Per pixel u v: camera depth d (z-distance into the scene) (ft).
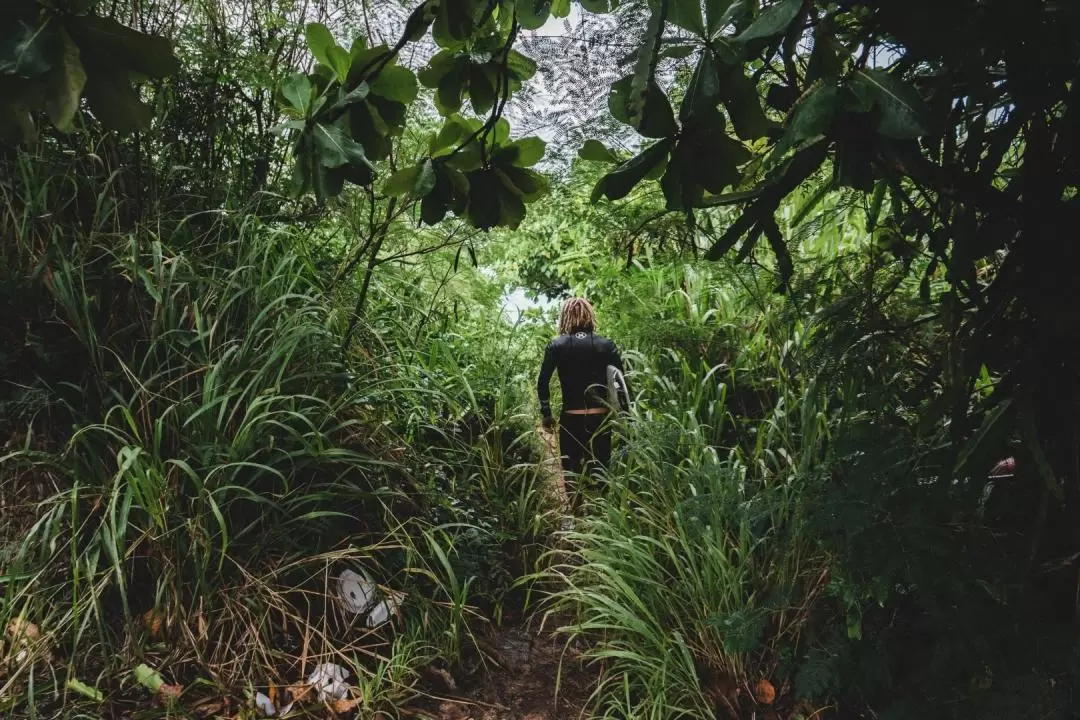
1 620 7.73
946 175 5.11
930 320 8.45
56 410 9.30
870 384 8.96
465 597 10.00
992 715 7.04
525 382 16.52
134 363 9.55
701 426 13.16
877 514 7.51
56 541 8.58
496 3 5.40
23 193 10.19
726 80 4.20
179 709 7.65
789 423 12.41
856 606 8.58
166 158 11.42
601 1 5.61
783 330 13.47
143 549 8.82
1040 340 6.28
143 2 10.69
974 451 6.79
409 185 5.80
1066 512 7.15
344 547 10.19
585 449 15.33
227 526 9.25
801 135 4.22
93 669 7.94
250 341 9.86
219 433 9.15
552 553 12.50
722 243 5.25
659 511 11.96
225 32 11.84
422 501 11.44
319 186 5.35
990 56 4.70
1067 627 7.20
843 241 13.44
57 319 9.37
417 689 9.24
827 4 4.78
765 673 9.59
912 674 8.32
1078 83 5.09
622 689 9.89
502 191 6.13
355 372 11.81
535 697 9.86
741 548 10.08
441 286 14.49
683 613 10.34
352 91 5.50
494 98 5.90
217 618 8.66
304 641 8.87
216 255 11.25
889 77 4.20
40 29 3.31
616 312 18.86
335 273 12.85
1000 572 7.23
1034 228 5.76
